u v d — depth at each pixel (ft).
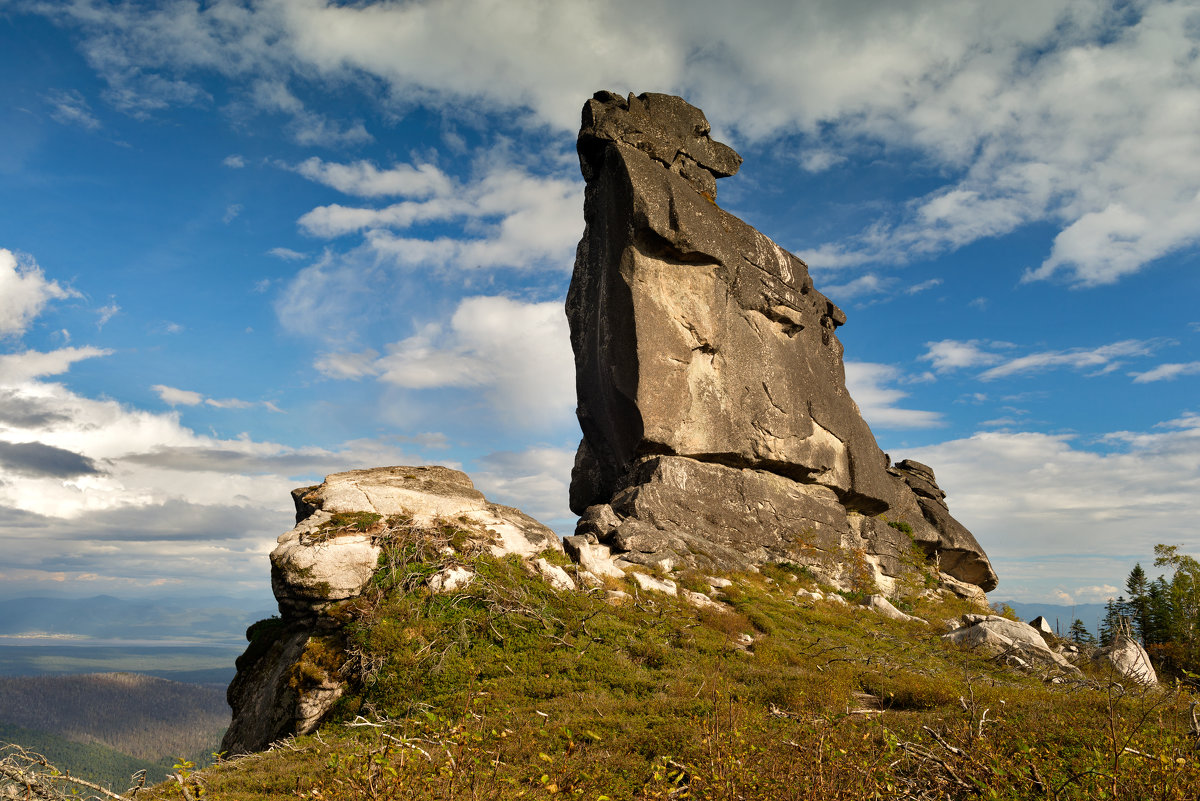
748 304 94.48
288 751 39.86
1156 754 25.85
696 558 76.79
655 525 77.71
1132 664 63.52
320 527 54.90
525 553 61.52
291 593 50.34
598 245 91.71
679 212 85.97
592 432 93.86
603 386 86.33
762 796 24.93
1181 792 22.57
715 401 88.12
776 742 31.83
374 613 48.98
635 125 92.73
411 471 66.74
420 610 49.96
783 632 62.49
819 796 24.53
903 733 33.14
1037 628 77.05
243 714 53.62
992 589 120.98
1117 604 87.81
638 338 82.33
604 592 60.70
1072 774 24.95
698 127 99.86
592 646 51.11
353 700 45.42
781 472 95.81
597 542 73.46
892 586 97.60
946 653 64.54
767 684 45.93
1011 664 62.95
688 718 38.14
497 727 37.01
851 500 104.63
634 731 36.19
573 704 42.01
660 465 81.71
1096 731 32.55
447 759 27.96
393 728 41.04
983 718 34.37
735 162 102.89
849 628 68.90
